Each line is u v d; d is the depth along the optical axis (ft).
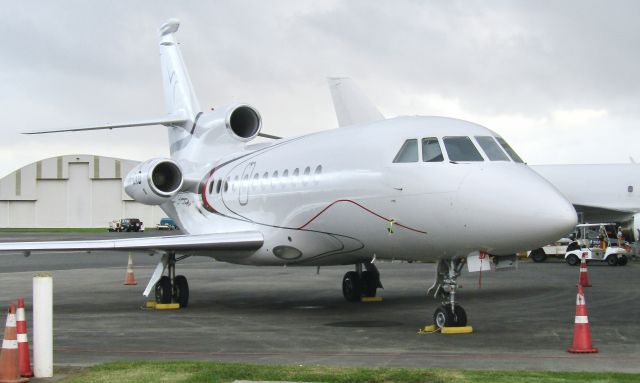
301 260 52.70
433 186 40.81
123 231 265.13
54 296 66.03
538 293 61.82
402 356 32.83
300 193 50.42
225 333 41.11
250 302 58.90
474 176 39.83
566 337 38.04
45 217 303.68
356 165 46.03
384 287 69.21
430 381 26.43
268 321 46.42
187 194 65.67
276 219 52.95
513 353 33.32
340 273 91.76
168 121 68.69
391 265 106.73
